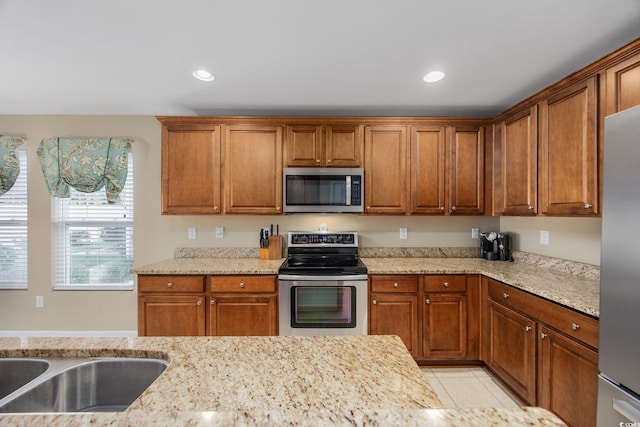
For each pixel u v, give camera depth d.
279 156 2.61
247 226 2.95
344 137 2.61
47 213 2.89
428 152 2.62
